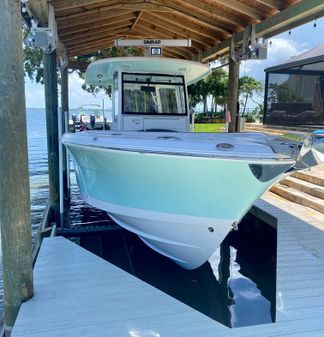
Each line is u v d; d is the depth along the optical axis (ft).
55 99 18.56
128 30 24.95
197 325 8.48
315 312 9.21
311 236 14.74
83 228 17.43
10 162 8.65
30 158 50.70
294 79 33.53
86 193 14.55
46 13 15.16
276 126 34.50
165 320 8.64
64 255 12.28
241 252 16.74
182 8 18.97
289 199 20.62
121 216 13.12
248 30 18.57
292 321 8.80
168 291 12.98
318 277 11.13
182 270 14.24
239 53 19.85
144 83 15.96
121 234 17.35
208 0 17.57
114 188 12.48
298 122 33.14
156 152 10.23
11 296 9.21
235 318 10.98
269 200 20.40
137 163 10.90
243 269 14.73
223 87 83.10
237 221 10.94
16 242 9.01
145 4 18.48
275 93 35.94
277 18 16.08
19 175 8.79
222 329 8.35
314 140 10.51
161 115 16.02
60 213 18.08
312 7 13.74
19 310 9.00
